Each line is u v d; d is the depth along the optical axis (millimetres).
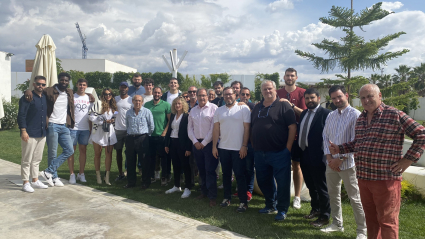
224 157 4254
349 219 3902
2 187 4953
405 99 10508
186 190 4891
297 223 3752
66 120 5258
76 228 3369
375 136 2635
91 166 7156
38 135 4820
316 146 3611
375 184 2664
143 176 5270
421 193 4738
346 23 10680
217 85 5879
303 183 4742
